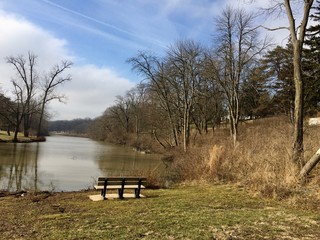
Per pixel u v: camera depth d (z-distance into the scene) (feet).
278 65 130.72
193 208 28.17
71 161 92.73
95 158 105.91
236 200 31.71
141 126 216.74
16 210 30.17
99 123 314.76
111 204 31.12
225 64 104.78
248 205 29.35
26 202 34.65
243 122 167.12
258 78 131.03
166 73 123.44
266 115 168.76
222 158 48.85
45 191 43.75
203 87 136.46
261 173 37.93
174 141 140.36
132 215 25.71
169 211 26.99
